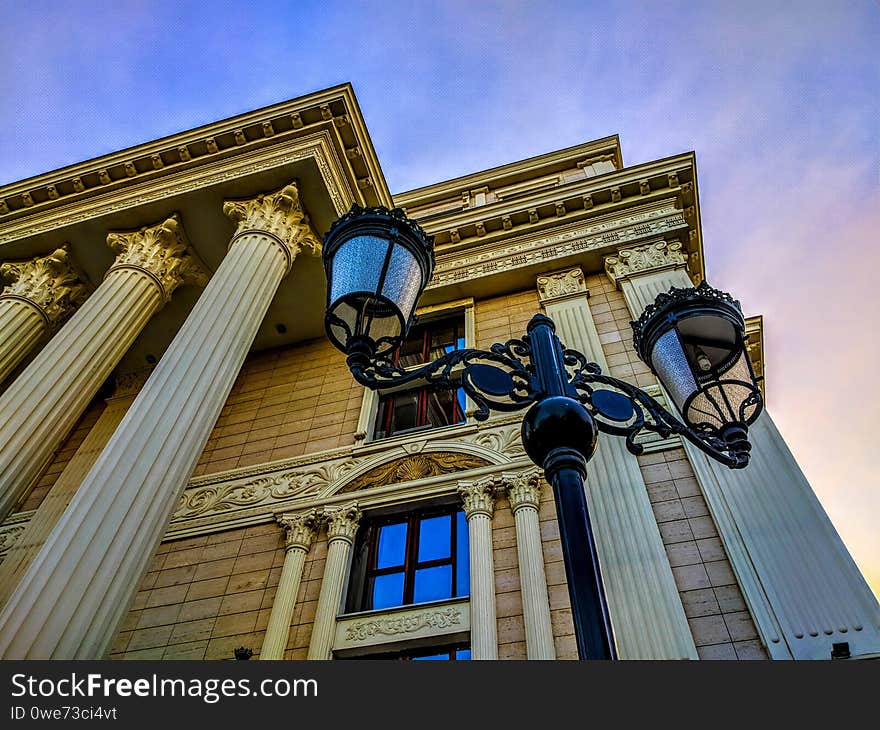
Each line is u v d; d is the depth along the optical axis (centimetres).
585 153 2105
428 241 500
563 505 320
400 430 1234
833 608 693
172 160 1392
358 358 424
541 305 1379
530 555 875
